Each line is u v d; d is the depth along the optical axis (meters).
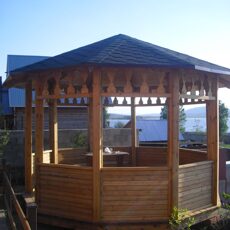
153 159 11.65
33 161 9.59
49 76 7.77
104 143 16.23
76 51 8.20
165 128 25.91
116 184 7.14
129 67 6.92
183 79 7.54
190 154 10.00
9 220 7.26
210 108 8.49
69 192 7.49
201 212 7.82
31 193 9.24
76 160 11.56
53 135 10.09
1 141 11.67
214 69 7.63
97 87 7.03
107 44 8.02
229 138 33.50
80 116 19.05
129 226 7.11
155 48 7.89
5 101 20.31
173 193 7.24
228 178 12.93
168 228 7.18
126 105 11.59
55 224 7.62
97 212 7.09
